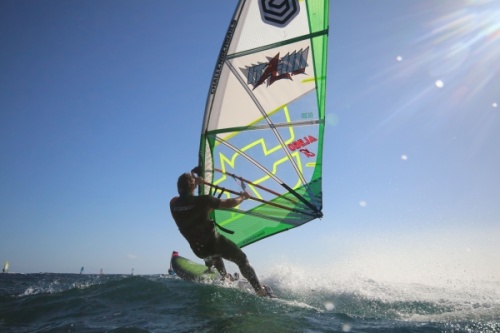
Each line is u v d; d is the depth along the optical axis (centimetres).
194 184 537
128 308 438
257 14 649
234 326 354
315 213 654
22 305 466
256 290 530
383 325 391
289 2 662
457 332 365
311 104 665
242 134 656
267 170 657
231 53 641
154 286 522
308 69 667
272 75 663
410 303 540
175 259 699
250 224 657
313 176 652
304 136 661
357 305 525
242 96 653
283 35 662
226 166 645
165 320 379
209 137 641
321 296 582
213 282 590
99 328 358
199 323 365
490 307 499
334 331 356
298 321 384
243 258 536
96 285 545
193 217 510
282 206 632
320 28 657
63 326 369
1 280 1409
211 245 521
